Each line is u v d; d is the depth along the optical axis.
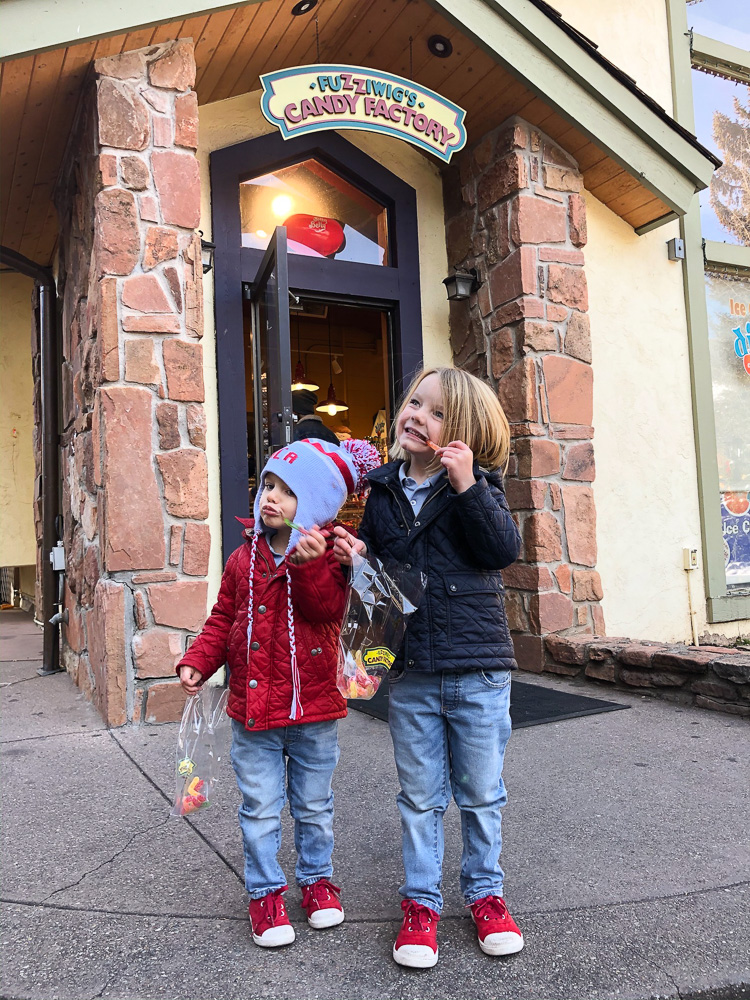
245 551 2.14
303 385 9.02
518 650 5.33
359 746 3.60
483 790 1.97
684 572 6.26
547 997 1.75
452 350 5.95
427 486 2.09
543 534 5.19
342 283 5.47
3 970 1.87
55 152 4.77
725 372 6.77
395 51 5.06
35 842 2.59
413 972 1.85
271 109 4.43
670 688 4.36
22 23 3.50
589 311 5.93
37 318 6.64
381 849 2.53
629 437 6.07
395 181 5.75
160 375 4.01
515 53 4.82
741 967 1.85
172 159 4.09
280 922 1.98
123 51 3.99
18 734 3.81
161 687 3.95
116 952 1.95
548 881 2.27
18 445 8.41
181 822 2.76
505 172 5.37
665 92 6.71
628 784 3.06
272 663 1.99
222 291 5.00
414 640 1.98
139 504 3.94
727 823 2.67
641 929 2.01
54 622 5.48
